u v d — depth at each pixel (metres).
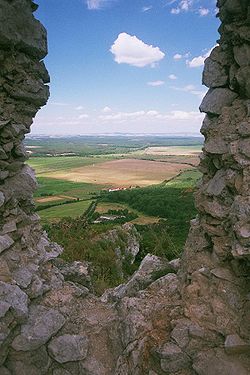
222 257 6.48
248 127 6.28
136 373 6.05
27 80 7.55
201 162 7.48
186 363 5.88
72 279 9.55
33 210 8.70
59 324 6.67
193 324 6.16
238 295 6.11
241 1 6.39
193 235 7.56
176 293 7.27
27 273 7.11
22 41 7.26
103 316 7.39
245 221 5.73
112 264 14.10
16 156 7.82
